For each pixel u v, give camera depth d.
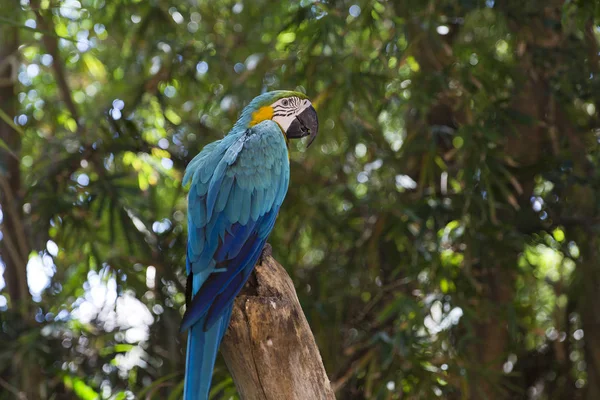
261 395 3.09
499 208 5.95
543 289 7.57
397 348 5.55
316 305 6.18
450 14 6.03
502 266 6.04
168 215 7.34
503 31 5.88
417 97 5.77
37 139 7.10
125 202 6.09
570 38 6.11
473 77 5.76
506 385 6.27
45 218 5.93
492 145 5.79
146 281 6.14
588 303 6.31
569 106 6.30
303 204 6.47
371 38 6.01
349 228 6.76
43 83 7.72
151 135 7.12
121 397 5.76
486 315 5.96
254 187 3.76
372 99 6.22
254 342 3.05
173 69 6.45
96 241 6.18
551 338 7.14
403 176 6.10
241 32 7.23
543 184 6.37
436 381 5.49
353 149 6.43
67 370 5.93
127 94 6.74
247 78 6.70
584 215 6.11
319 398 3.08
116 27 7.01
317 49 6.56
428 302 5.65
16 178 6.71
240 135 4.08
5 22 4.30
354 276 6.65
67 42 7.48
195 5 7.05
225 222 3.57
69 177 6.12
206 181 3.72
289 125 4.46
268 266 3.45
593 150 6.25
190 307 3.16
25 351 5.74
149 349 6.01
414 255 5.89
